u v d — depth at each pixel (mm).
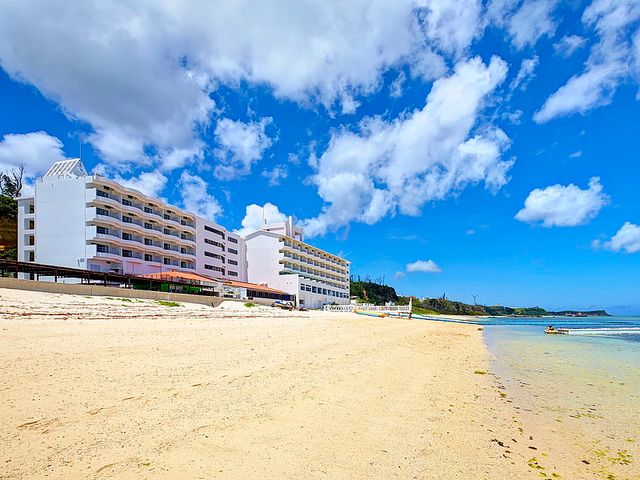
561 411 9094
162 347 13203
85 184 54062
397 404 8711
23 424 5781
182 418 6621
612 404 9812
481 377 13188
